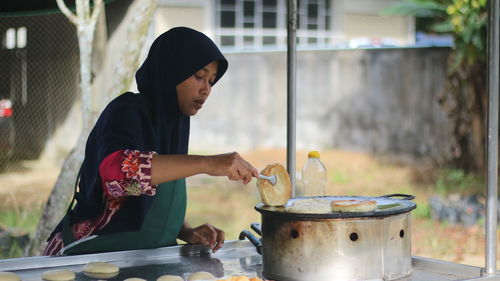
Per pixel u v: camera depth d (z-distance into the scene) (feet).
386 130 33.94
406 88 33.50
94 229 7.12
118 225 7.09
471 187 28.81
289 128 8.17
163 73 6.88
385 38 39.09
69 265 6.68
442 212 23.47
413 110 33.37
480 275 6.11
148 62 7.07
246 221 24.08
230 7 37.06
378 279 5.73
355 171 32.01
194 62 6.81
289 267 5.74
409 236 6.08
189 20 36.19
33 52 26.04
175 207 7.53
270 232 5.89
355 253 5.63
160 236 7.44
